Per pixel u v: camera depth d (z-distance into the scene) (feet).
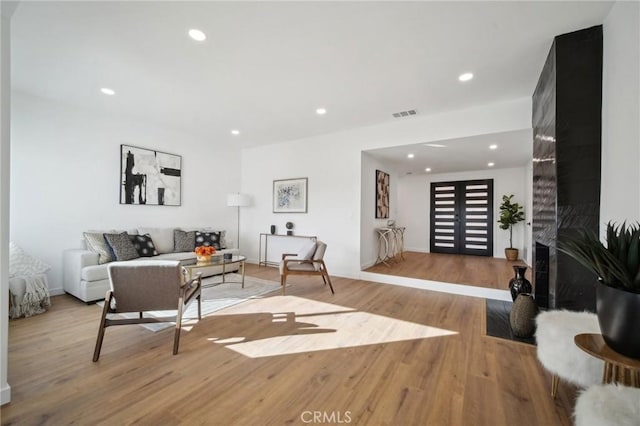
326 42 7.66
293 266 12.66
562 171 7.19
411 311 10.34
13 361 6.60
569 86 7.16
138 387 5.68
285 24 6.92
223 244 16.62
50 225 11.75
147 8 6.36
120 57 8.45
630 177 5.67
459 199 23.99
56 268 11.87
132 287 7.07
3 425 4.60
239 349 7.33
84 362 6.59
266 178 19.61
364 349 7.38
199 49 8.01
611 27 6.40
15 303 9.14
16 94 10.85
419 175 25.85
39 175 11.48
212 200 18.75
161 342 7.69
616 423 2.99
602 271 4.15
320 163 17.13
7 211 5.18
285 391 5.61
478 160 18.42
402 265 18.07
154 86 10.41
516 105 11.35
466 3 6.20
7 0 5.08
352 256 15.89
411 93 10.84
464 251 23.73
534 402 5.31
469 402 5.31
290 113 13.24
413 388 5.74
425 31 7.17
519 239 21.20
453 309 10.60
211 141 18.61
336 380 6.00
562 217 7.16
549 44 7.68
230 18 6.71
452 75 9.43
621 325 3.86
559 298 7.21
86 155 12.84
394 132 14.43
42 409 4.99
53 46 7.87
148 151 15.12
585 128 6.97
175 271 7.22
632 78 5.62
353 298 11.88
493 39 7.50
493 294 12.12
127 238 12.75
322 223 17.02
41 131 11.51
